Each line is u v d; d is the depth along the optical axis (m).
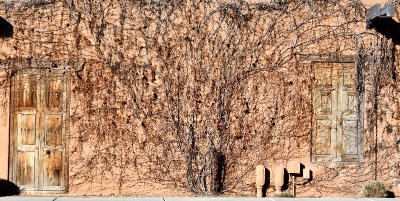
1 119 13.05
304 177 13.37
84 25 13.16
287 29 13.46
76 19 13.14
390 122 13.52
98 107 13.17
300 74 13.45
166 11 13.33
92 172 13.15
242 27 13.42
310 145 13.44
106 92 13.19
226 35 13.41
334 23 13.48
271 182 13.37
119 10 13.25
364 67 13.52
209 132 13.37
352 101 13.52
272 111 13.44
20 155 13.12
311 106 13.46
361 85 13.52
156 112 13.29
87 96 13.16
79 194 13.11
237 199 10.81
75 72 13.12
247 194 13.39
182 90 13.34
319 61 13.49
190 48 13.35
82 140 13.15
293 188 13.36
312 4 13.47
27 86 13.14
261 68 13.41
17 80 13.12
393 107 13.52
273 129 13.44
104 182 13.17
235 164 13.40
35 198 10.98
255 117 13.41
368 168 13.48
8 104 13.05
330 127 13.52
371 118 13.51
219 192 13.34
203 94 13.38
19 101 13.12
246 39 13.43
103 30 13.20
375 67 13.53
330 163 13.45
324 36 13.48
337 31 13.49
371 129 13.51
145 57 13.27
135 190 13.23
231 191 13.38
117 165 13.19
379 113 13.52
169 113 13.31
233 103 13.41
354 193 13.42
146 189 13.25
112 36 13.22
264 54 13.44
